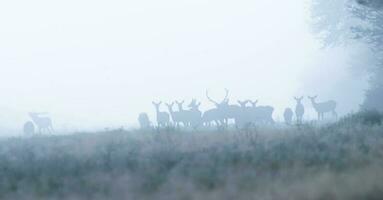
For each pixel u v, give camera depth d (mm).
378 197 39312
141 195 41812
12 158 61781
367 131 73625
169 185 43812
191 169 49719
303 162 51781
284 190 40781
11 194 44062
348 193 39531
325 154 55062
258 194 40594
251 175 46531
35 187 44969
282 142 64562
